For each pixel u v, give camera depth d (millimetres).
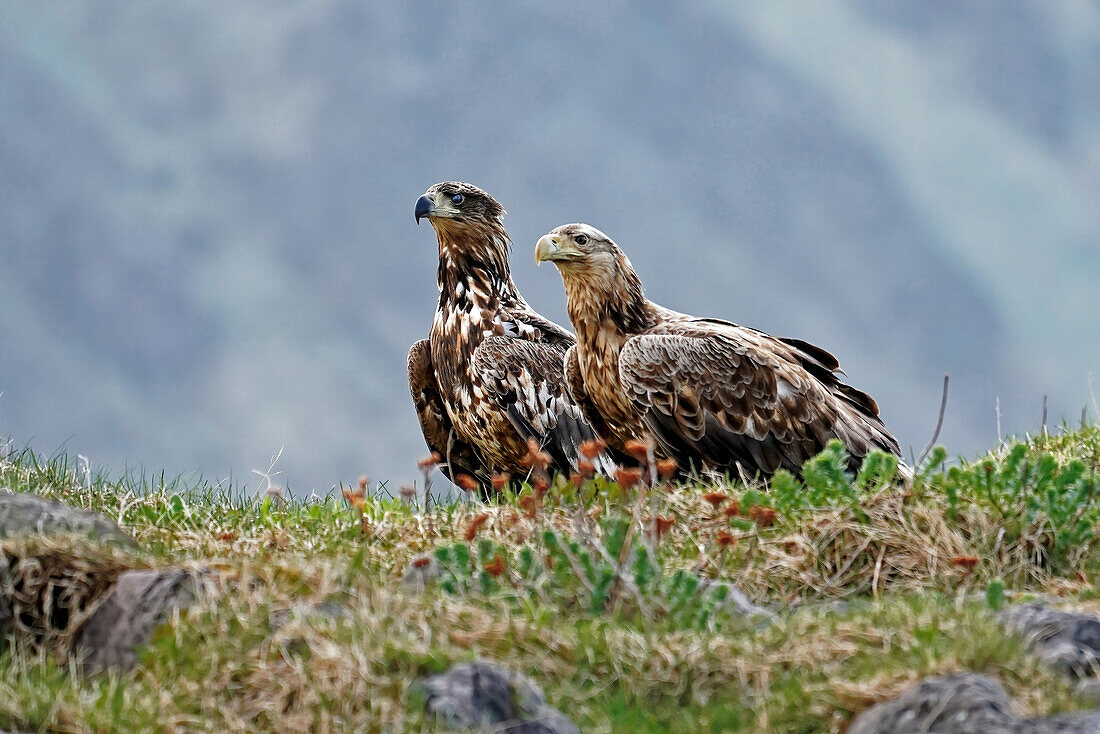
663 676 8703
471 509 13000
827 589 11328
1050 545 11836
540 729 7793
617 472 10992
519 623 8984
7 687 8062
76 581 9672
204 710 8102
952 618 9000
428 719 7730
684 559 11422
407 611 9016
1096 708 7727
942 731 7492
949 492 12078
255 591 9094
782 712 8234
